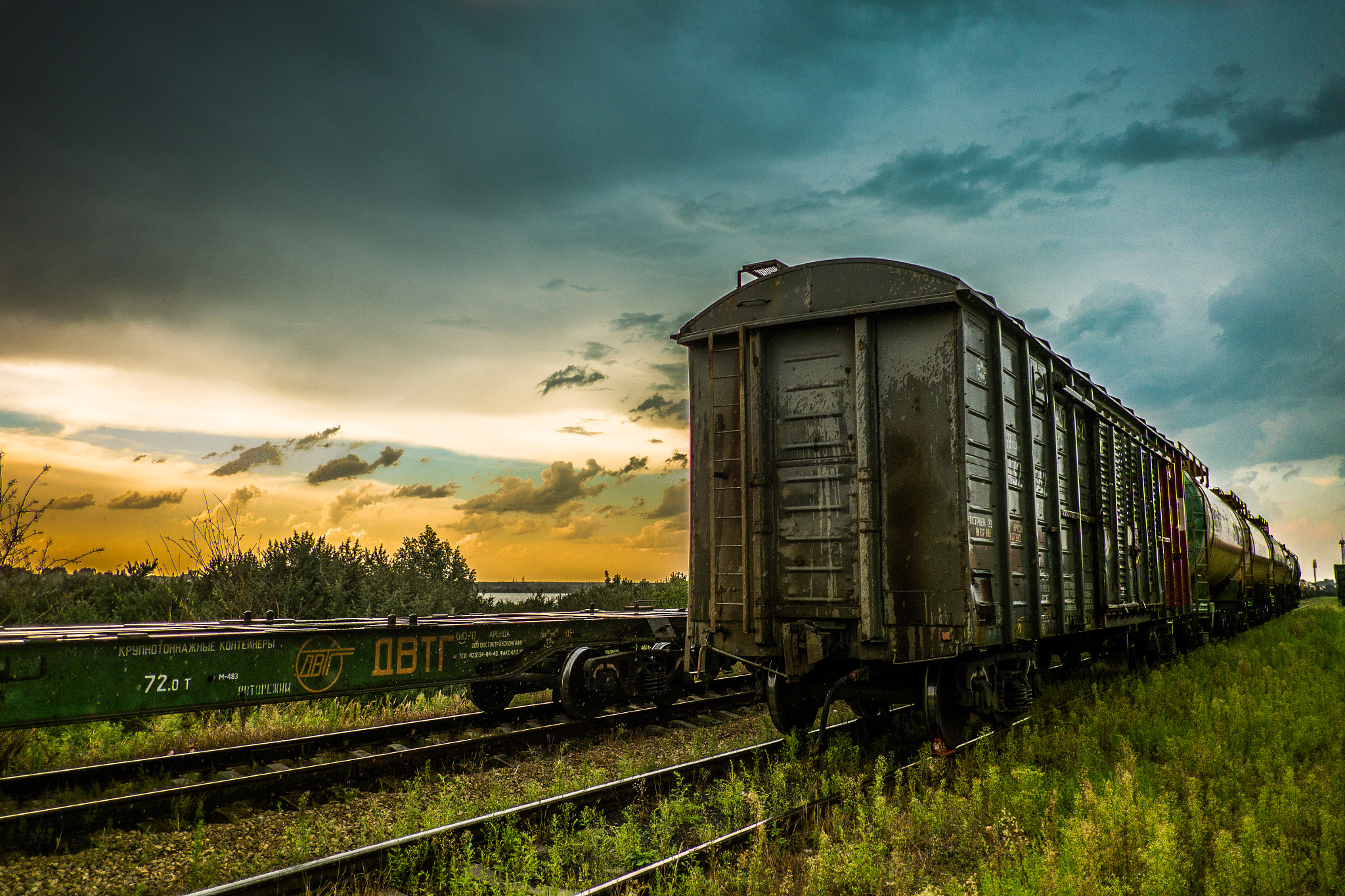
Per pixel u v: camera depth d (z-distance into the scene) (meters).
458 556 18.84
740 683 12.87
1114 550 11.16
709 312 8.13
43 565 8.33
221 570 12.24
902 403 7.12
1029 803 5.78
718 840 5.11
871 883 4.75
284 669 7.01
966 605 6.63
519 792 6.69
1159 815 5.29
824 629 7.20
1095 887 4.36
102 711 5.91
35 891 4.65
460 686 11.08
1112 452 11.46
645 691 9.91
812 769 7.04
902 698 7.60
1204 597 16.98
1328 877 4.77
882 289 7.27
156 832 5.57
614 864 5.10
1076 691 10.46
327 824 5.83
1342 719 8.55
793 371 7.69
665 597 20.91
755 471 7.66
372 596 13.91
